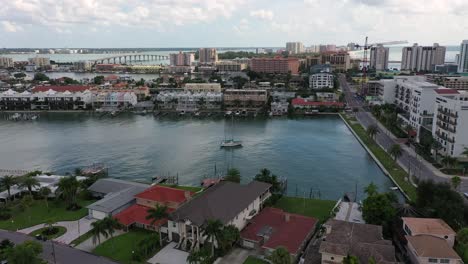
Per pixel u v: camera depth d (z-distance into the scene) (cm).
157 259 8675
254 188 11100
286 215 9869
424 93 19175
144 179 15212
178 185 14200
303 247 8900
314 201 12250
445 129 16350
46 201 11962
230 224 9194
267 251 8694
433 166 15425
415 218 9150
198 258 8119
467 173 14538
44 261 8488
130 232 10031
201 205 9556
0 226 10462
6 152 19362
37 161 17800
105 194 12500
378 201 9694
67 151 19400
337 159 17588
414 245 7956
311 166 16600
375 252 7519
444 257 7525
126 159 17912
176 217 9194
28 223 10669
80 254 8925
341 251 7562
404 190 12975
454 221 9256
